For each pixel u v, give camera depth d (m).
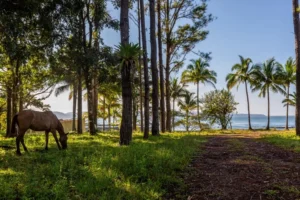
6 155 8.07
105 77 17.64
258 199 4.73
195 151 9.56
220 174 6.32
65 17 14.05
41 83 19.88
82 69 17.64
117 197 4.45
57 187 4.62
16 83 16.50
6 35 10.69
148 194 4.73
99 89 24.78
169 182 5.52
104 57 16.70
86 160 7.00
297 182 5.60
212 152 9.62
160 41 21.78
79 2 13.97
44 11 12.33
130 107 11.45
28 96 19.88
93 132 17.53
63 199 4.35
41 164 6.79
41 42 14.23
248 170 6.65
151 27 16.48
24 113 8.95
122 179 5.43
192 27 22.70
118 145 10.98
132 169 6.06
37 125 9.12
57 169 5.99
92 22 17.80
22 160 7.29
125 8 11.70
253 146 11.46
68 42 15.54
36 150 9.41
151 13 16.42
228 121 35.62
